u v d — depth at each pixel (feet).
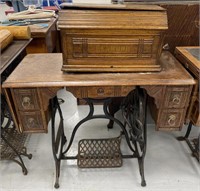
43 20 7.62
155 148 5.73
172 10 5.55
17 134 5.84
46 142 5.96
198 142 5.41
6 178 4.94
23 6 9.13
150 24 3.55
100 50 3.77
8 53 4.57
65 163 5.29
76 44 3.70
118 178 4.91
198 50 4.78
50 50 7.30
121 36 3.64
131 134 5.25
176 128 4.36
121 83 3.66
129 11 3.61
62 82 3.65
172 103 3.98
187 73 3.95
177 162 5.31
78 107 7.59
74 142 5.93
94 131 6.37
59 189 4.68
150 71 3.95
